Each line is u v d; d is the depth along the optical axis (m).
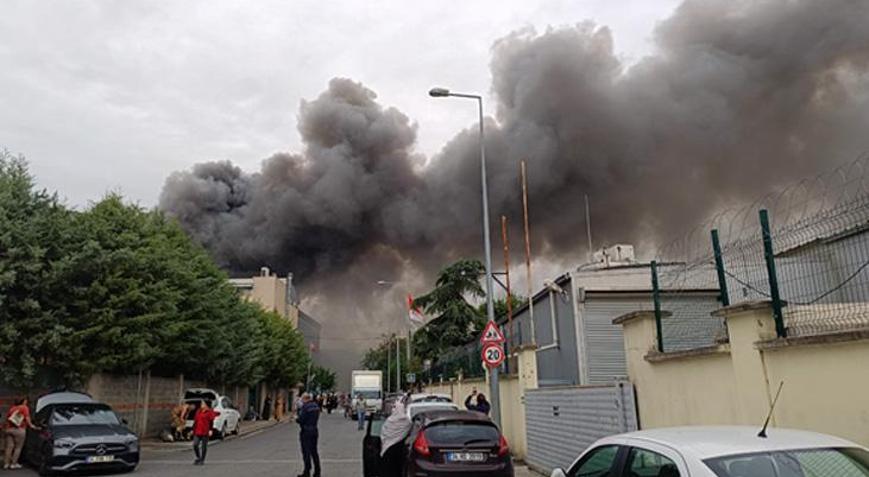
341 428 35.25
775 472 3.80
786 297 6.39
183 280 25.22
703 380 7.67
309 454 13.69
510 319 23.64
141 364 22.19
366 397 49.69
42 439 15.13
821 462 3.88
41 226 17.94
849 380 5.43
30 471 15.66
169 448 22.19
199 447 17.20
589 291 21.17
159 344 22.41
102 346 19.70
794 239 6.27
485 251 18.95
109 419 16.45
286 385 59.41
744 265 7.12
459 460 9.86
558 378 23.09
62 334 18.23
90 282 19.58
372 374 51.00
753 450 3.98
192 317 26.34
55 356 18.80
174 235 28.75
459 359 29.55
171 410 29.36
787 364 6.14
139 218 24.02
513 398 17.22
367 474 11.98
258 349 38.66
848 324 5.67
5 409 18.36
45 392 19.56
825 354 5.70
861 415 5.29
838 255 5.81
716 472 3.80
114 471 15.29
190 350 27.08
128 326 20.36
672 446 4.24
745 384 6.71
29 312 17.59
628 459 4.68
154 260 22.00
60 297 18.67
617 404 9.80
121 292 20.19
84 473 15.06
